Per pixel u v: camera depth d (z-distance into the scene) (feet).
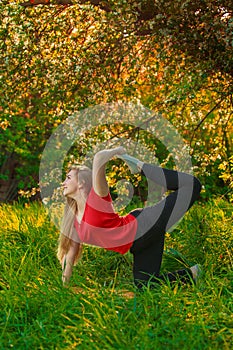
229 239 19.45
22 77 21.02
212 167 29.35
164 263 18.88
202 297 14.61
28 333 13.17
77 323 13.28
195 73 20.36
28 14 19.69
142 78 22.97
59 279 16.22
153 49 21.44
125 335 12.65
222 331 12.78
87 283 16.98
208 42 19.76
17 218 24.62
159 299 14.46
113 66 20.89
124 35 20.29
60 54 20.27
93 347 12.24
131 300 14.37
